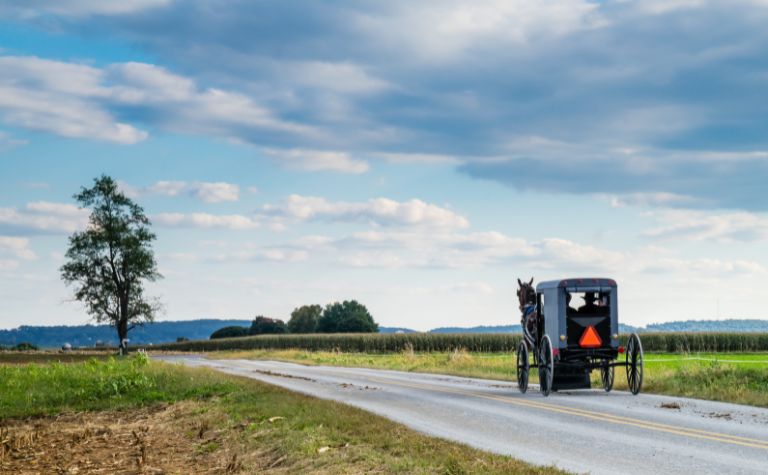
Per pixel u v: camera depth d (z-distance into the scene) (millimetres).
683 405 18766
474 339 86000
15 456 15250
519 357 25016
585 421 16156
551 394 23203
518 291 26031
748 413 16969
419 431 14961
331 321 154875
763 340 71750
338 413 16844
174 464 13766
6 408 23312
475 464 10539
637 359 22594
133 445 16219
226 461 13555
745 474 10281
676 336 72750
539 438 13938
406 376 34312
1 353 81688
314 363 51500
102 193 87000
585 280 23031
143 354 32938
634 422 15688
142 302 87000
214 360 60594
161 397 24297
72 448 16109
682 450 12250
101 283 85312
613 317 23156
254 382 26375
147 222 88812
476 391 24750
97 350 101000
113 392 25672
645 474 10398
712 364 25875
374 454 11922
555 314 23109
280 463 12695
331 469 11289
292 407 18344
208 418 18688
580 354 22984
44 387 27016
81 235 86625
